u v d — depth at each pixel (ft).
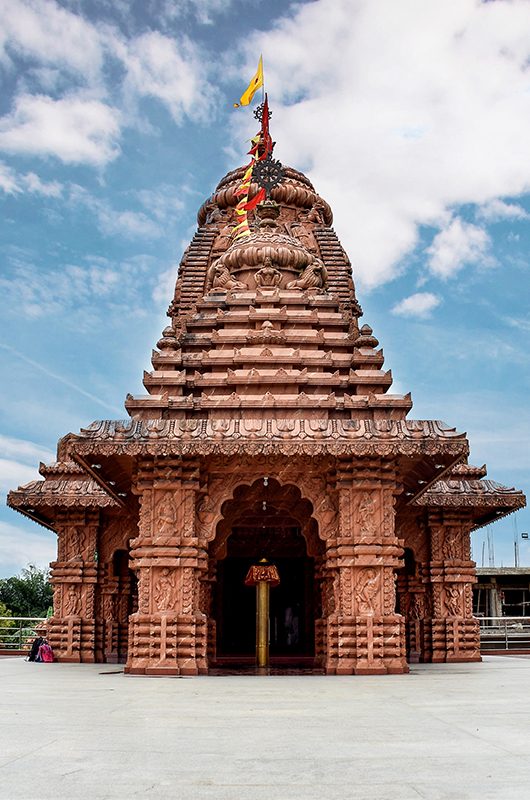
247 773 19.26
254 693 41.70
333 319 77.25
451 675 57.57
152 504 61.98
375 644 59.67
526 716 30.55
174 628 59.41
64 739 24.59
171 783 18.07
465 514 85.46
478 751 22.30
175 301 123.24
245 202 108.99
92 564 87.45
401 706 34.55
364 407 65.36
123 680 52.75
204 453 60.29
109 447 60.13
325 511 63.72
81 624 86.38
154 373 69.10
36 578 262.47
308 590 107.96
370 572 61.11
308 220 127.95
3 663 81.51
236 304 77.77
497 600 175.01
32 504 85.25
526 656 105.29
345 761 20.81
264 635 71.67
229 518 75.61
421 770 19.58
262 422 62.44
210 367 71.92
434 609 83.61
